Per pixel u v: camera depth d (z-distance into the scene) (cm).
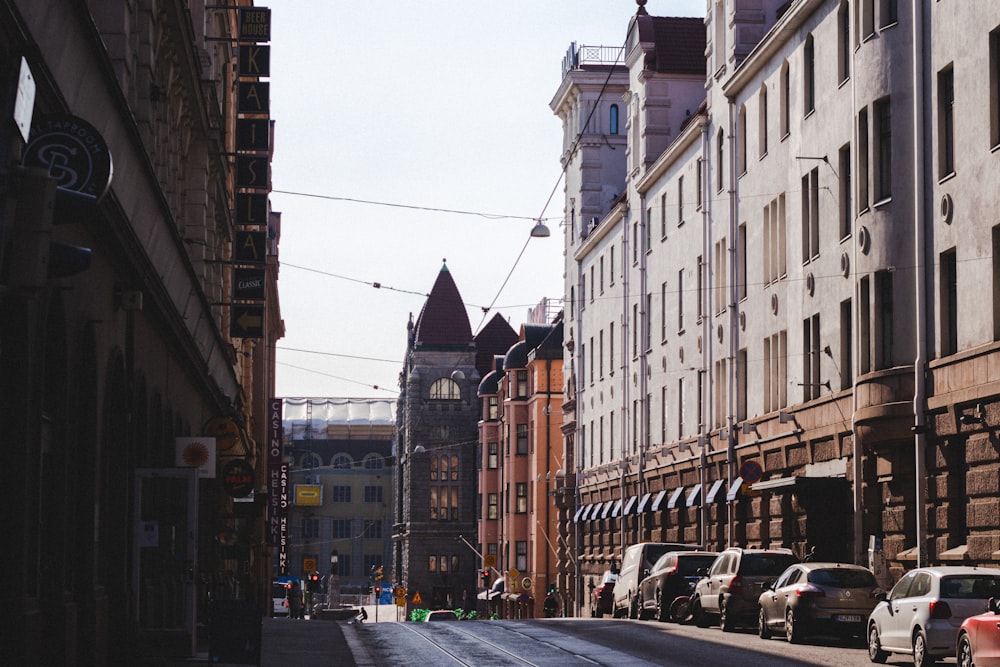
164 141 3053
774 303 4419
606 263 7219
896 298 3372
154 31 2748
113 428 2417
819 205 3988
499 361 11575
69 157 1404
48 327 1780
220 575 4478
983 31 2995
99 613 2159
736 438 4784
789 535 4162
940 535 3144
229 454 4119
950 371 3111
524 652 2867
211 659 2058
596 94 7912
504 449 10469
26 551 1570
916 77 3303
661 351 6006
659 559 4134
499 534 10731
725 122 4988
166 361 3077
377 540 17538
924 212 3278
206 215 3919
